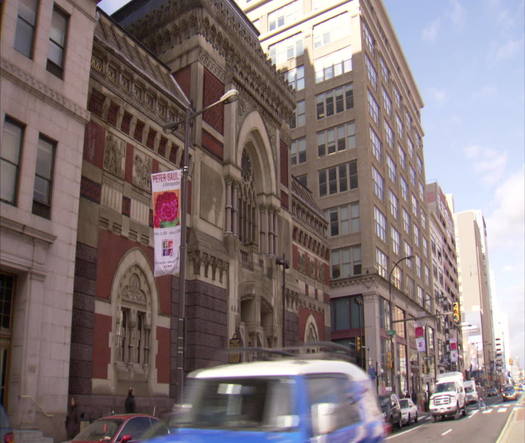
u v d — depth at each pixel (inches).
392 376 2185.0
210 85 1278.3
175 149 1141.1
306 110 2482.8
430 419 1672.0
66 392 761.6
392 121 2783.0
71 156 826.2
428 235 3361.2
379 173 2411.4
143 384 962.7
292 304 1540.4
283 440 287.6
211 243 1178.6
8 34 745.0
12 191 729.6
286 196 1606.8
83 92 866.8
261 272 1379.2
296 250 1691.7
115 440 487.5
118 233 955.3
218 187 1252.5
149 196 1047.6
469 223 6673.2
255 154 1464.1
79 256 863.1
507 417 1422.2
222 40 1338.6
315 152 2402.8
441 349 3334.2
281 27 2667.3
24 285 724.7
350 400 361.7
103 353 883.4
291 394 305.3
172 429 326.0
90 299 872.3
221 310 1165.7
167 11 1318.9
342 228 2242.9
